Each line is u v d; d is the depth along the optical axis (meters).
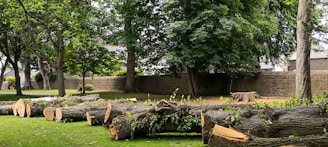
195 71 16.67
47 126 8.30
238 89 18.58
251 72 17.56
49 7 12.40
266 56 19.17
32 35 16.08
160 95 19.03
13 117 10.42
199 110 6.35
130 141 6.21
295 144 3.92
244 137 4.20
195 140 6.18
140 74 23.16
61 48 17.48
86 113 8.78
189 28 14.40
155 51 16.31
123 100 10.24
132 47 16.23
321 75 15.23
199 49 14.86
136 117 6.38
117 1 15.67
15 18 12.84
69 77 31.16
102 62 20.62
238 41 15.68
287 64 24.41
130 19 16.08
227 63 16.05
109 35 16.70
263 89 17.61
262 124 5.10
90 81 27.61
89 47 19.14
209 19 14.22
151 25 16.06
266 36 17.64
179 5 15.10
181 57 14.92
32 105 10.36
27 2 11.79
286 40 20.50
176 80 19.95
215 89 18.92
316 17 12.77
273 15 18.75
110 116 7.64
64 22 14.88
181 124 6.30
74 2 9.57
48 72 31.48
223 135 4.33
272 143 4.02
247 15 16.00
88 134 7.05
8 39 19.67
